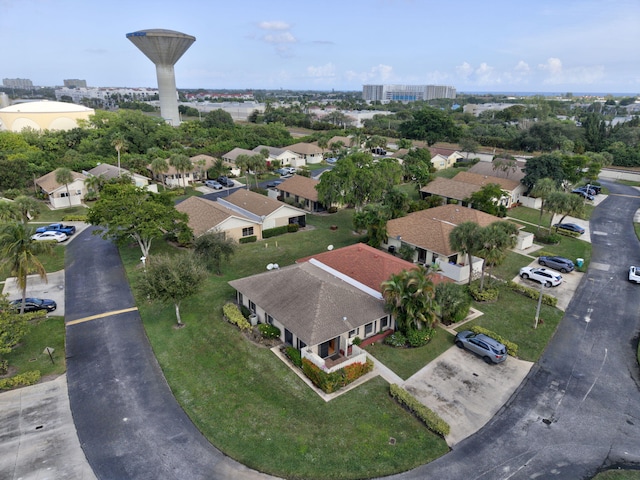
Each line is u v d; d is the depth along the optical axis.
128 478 19.89
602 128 119.00
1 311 28.53
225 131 127.81
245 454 21.25
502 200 65.56
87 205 69.56
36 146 99.69
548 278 39.94
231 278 41.44
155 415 23.95
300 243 51.81
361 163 61.28
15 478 19.78
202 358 28.92
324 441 21.95
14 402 24.94
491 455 21.22
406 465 20.55
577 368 28.25
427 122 133.12
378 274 36.19
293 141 127.44
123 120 122.12
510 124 160.50
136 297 37.66
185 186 82.25
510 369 28.14
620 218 62.06
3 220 49.19
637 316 34.69
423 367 28.23
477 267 42.25
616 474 20.11
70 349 30.12
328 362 28.20
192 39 161.38
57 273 42.88
